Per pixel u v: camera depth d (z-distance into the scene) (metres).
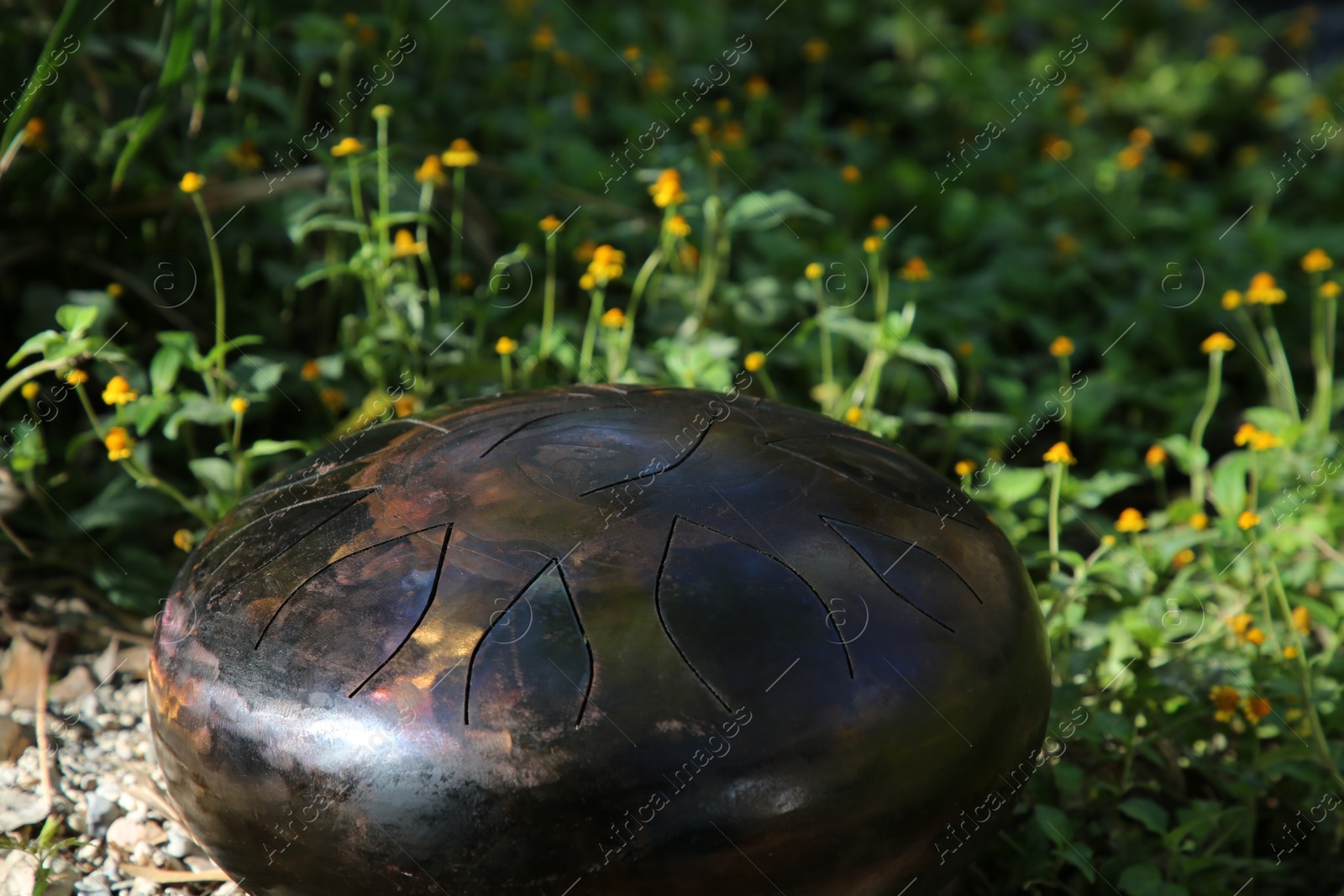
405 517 1.54
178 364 2.30
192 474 2.81
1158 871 1.93
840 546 1.53
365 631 1.43
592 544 1.47
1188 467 2.99
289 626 1.47
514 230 3.49
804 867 1.42
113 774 2.10
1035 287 3.94
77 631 2.46
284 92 3.59
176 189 2.96
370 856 1.40
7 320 3.02
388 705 1.38
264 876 1.51
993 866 2.11
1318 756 2.06
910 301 3.56
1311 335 4.08
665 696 1.37
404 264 3.08
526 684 1.37
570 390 1.83
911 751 1.45
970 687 1.52
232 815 1.48
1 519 2.50
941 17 6.17
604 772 1.35
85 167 3.07
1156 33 6.99
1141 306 3.89
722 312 3.30
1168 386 3.59
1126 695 2.21
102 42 3.05
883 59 5.93
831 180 4.27
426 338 2.89
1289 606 2.49
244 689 1.46
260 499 1.72
